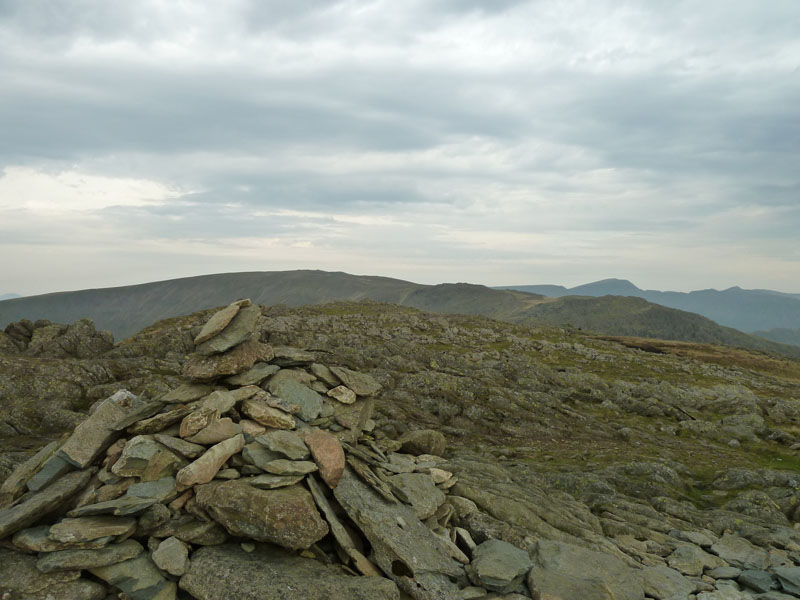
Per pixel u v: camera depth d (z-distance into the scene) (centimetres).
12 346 6462
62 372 4316
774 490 2867
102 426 1352
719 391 9006
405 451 2469
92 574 1053
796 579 1484
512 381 7156
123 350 6366
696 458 4162
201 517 1173
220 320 1620
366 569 1168
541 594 1184
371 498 1374
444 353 9338
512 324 17462
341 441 1608
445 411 4834
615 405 6619
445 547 1349
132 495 1159
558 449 4038
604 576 1310
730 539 1900
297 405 1562
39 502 1116
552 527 1658
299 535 1113
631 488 2758
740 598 1379
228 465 1326
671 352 17450
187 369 1575
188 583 1047
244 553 1138
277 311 14550
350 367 3706
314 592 1025
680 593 1352
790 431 5744
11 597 966
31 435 3238
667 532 1980
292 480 1234
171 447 1270
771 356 19238
